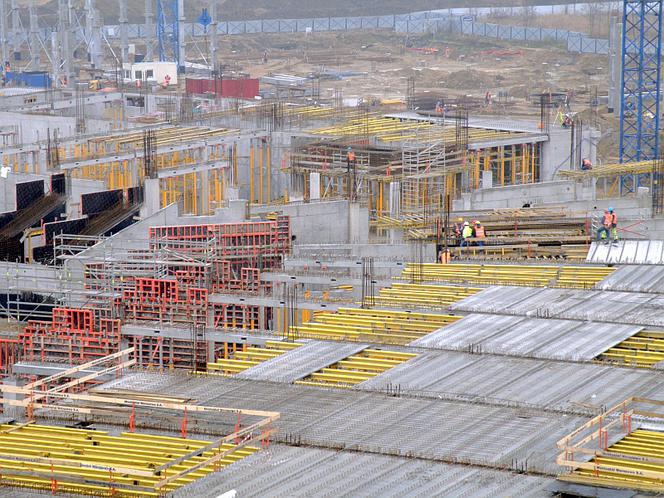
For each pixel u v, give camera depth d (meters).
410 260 144.25
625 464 79.88
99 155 190.25
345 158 195.62
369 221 172.75
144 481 80.00
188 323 129.00
